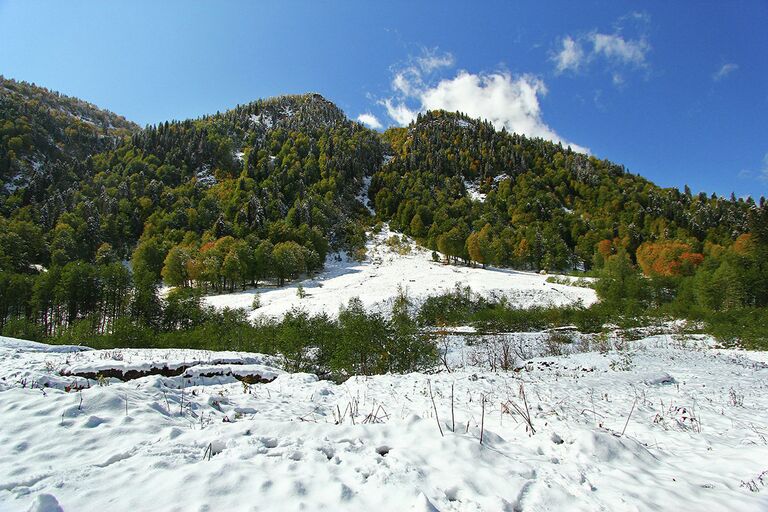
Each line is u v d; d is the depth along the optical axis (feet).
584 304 183.32
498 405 29.81
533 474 15.76
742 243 220.02
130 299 159.74
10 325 98.73
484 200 475.31
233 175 483.92
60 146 501.15
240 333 94.22
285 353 66.13
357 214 433.89
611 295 179.63
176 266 237.45
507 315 140.36
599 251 320.91
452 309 157.79
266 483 13.20
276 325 104.94
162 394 27.20
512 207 433.07
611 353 72.69
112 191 374.02
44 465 15.01
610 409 30.53
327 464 14.99
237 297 209.97
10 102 522.06
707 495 15.07
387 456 16.01
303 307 170.09
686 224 388.98
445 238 293.84
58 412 20.13
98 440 17.56
